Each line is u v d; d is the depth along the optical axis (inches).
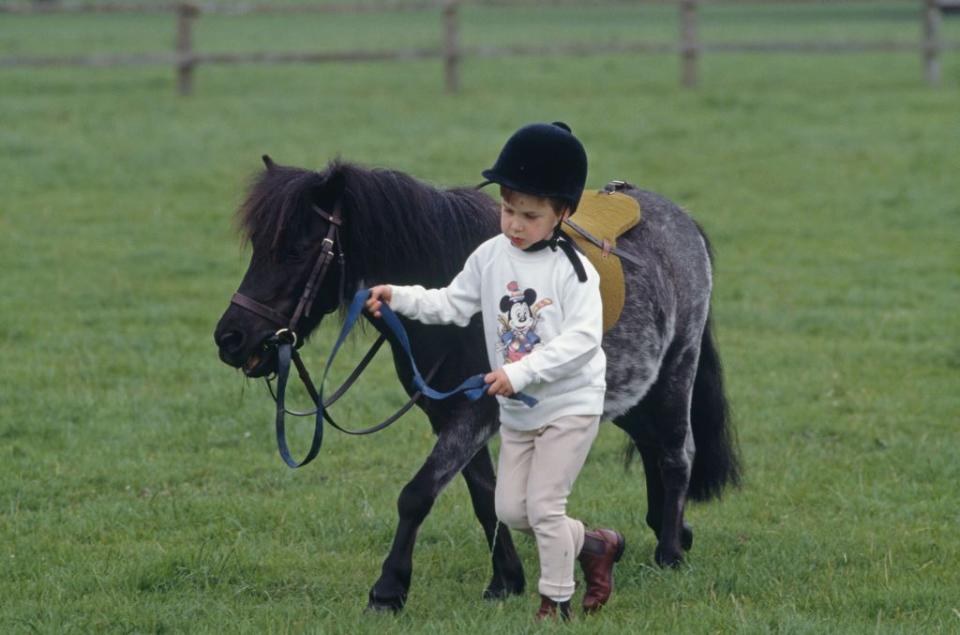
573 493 373.1
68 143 919.7
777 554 315.6
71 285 606.5
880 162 877.8
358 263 271.0
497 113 1038.4
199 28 2082.9
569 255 246.7
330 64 1437.0
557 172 239.8
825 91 1155.9
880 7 2667.3
